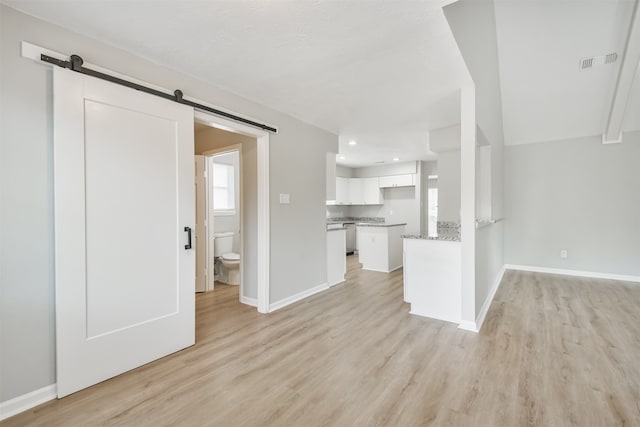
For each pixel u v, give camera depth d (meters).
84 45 1.93
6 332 1.63
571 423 1.58
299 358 2.30
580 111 4.60
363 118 3.79
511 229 5.67
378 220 8.41
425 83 2.76
